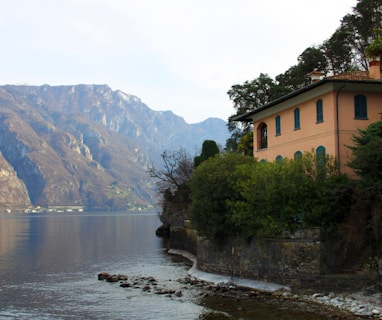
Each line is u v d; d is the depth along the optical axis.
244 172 34.50
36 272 45.69
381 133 30.44
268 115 45.38
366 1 58.78
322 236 29.50
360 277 28.09
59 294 34.41
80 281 40.03
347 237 29.12
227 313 26.16
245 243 34.00
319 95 37.00
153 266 48.00
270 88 65.62
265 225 31.42
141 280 38.47
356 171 29.83
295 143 40.41
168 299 30.53
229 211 34.81
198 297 30.39
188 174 75.25
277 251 31.34
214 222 35.59
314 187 30.98
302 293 29.33
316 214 29.91
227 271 35.72
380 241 27.62
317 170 32.44
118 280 39.47
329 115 35.75
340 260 29.55
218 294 30.81
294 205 30.86
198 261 40.12
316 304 26.97
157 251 63.72
